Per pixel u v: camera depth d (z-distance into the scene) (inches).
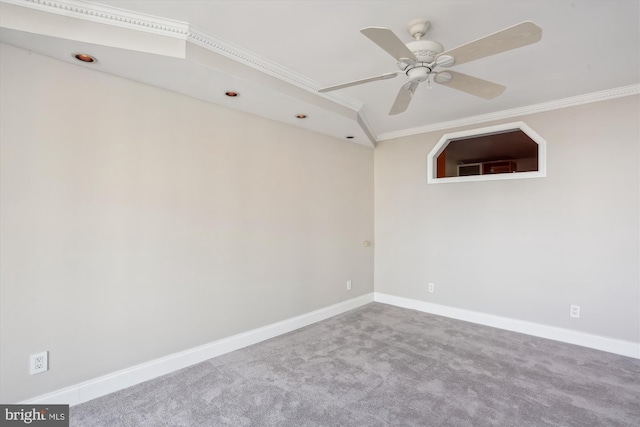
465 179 151.9
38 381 77.4
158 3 70.2
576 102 124.1
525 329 135.0
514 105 133.3
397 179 176.4
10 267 73.7
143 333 95.0
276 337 130.7
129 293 92.3
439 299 160.6
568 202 126.4
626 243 115.5
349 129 147.0
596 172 121.1
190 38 80.4
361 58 94.6
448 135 157.2
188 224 105.2
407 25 77.1
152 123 96.9
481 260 147.3
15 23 67.1
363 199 178.5
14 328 74.2
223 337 114.7
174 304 101.8
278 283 134.3
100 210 87.0
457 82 80.5
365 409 81.6
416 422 76.5
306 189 146.6
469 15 73.2
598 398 86.7
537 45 86.4
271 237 131.5
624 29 78.7
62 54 77.5
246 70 93.6
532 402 84.7
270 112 122.3
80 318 83.6
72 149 82.3
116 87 89.9
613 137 118.0
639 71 102.7
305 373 99.9
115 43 74.4
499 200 142.5
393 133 176.6
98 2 70.4
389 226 179.8
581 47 87.7
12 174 73.8
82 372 83.9
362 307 173.6
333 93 119.0
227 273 116.1
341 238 165.0
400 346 120.8
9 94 73.4
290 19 75.6
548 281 130.3
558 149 128.6
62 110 80.7
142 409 81.1
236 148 118.8
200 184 108.3
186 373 99.8
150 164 96.5
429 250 164.1
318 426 75.0
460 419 77.7
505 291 140.6
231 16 74.7
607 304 118.4
